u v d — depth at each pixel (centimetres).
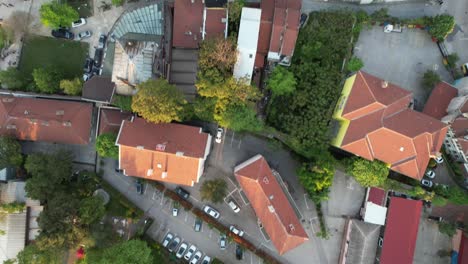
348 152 6950
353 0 6956
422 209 7038
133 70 6259
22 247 6538
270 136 6806
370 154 6191
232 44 6125
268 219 6384
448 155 6994
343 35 6725
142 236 7012
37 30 7094
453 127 6506
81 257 6794
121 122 6662
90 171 7019
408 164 6212
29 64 7088
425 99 7012
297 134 6506
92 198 6344
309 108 6506
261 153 6981
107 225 6612
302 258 7031
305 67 6638
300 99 6538
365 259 6612
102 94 6706
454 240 6938
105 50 7062
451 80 7025
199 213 6931
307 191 6838
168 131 6159
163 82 5906
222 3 6650
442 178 7025
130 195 7050
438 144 6206
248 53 6319
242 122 6075
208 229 7069
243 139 6975
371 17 6819
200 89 6047
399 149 6097
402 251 6631
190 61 6888
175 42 6762
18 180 6781
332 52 6775
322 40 6788
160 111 5756
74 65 7106
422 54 7038
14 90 6875
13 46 7088
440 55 7044
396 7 7031
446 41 7031
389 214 6731
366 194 6912
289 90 6462
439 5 7038
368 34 7006
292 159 6962
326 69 6619
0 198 6550
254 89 6131
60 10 6531
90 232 6278
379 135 6072
